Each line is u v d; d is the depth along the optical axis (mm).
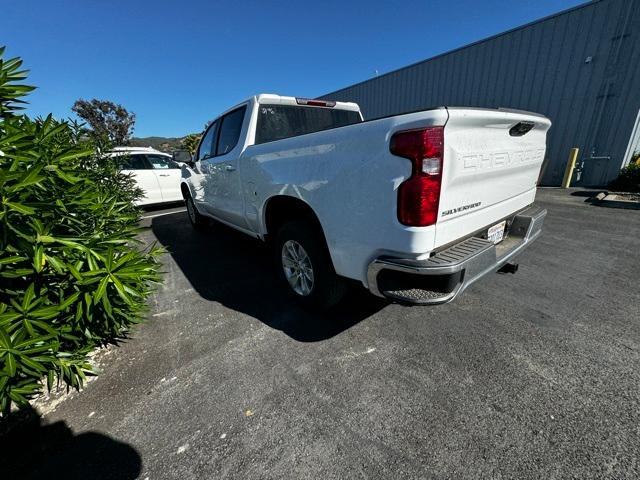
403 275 1586
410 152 1406
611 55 7051
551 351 1952
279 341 2168
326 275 2238
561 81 7863
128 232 2264
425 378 1761
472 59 9359
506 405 1552
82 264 1724
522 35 8258
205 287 3131
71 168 1794
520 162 2160
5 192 1298
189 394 1708
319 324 2367
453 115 1382
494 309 2475
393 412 1538
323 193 1924
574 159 7781
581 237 4176
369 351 2021
